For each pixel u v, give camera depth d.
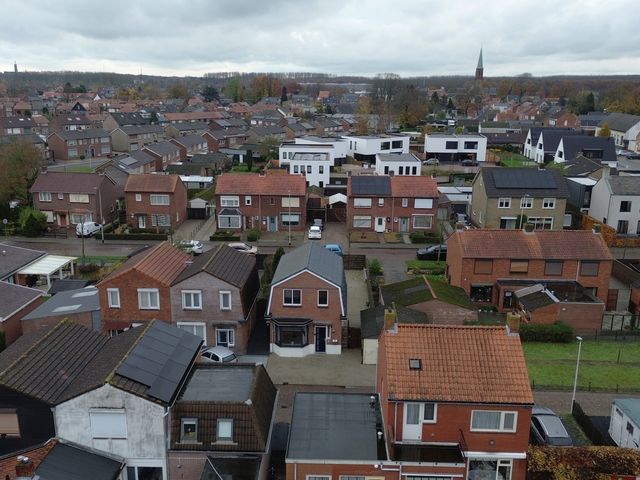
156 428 26.34
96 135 144.12
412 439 27.16
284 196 79.44
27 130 161.12
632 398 35.66
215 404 27.05
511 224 76.62
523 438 26.84
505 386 26.97
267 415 28.89
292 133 165.25
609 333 47.91
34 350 28.88
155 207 80.38
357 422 28.58
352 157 133.00
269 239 76.88
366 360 42.91
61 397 26.58
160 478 27.77
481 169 78.69
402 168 107.75
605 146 116.06
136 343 29.41
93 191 80.69
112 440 26.52
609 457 27.62
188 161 126.62
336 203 86.50
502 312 53.06
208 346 43.84
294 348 43.84
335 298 43.41
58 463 25.33
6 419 26.61
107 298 43.34
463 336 28.78
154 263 44.91
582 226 79.00
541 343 47.06
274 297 43.69
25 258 58.19
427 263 66.75
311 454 26.09
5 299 46.28
